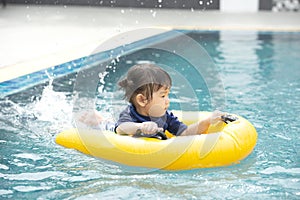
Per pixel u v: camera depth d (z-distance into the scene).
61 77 5.62
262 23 10.55
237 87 5.20
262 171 2.94
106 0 12.65
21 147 3.35
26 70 5.79
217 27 9.96
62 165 3.02
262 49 7.60
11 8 12.12
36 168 2.99
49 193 2.63
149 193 2.61
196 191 2.64
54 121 3.96
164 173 2.90
